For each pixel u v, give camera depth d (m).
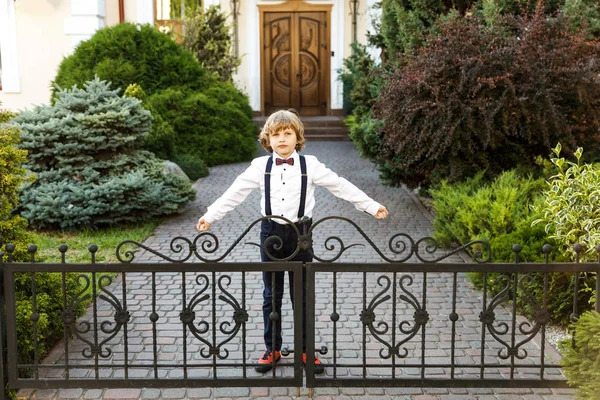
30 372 4.02
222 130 12.11
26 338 3.95
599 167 5.50
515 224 5.59
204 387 3.66
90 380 3.63
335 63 16.77
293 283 3.70
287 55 17.00
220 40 15.19
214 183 10.45
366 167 11.89
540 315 3.62
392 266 3.58
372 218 8.20
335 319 3.62
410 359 4.24
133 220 7.73
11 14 14.53
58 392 3.76
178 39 15.48
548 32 6.96
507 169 7.60
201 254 6.68
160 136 10.37
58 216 7.36
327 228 7.69
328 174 3.94
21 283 4.23
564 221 4.44
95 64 11.32
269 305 4.03
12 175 4.29
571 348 3.37
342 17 16.58
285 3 16.64
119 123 7.97
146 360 4.18
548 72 6.64
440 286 5.68
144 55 11.53
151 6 15.74
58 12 14.50
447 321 4.89
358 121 11.26
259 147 14.26
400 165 8.27
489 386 3.64
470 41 6.96
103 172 8.05
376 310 5.11
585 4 8.18
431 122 7.02
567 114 7.00
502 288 5.10
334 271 3.58
